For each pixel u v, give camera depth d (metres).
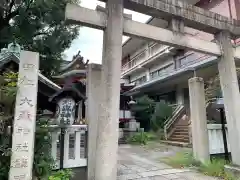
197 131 6.46
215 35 6.08
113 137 4.04
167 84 15.15
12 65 4.90
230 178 5.03
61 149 4.23
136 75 23.02
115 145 4.05
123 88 16.42
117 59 4.29
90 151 4.43
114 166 3.98
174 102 16.42
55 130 4.30
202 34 13.40
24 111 3.39
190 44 5.36
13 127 3.30
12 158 3.21
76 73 11.01
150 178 5.11
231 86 5.62
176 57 16.31
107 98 4.11
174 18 5.27
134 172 5.71
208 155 6.23
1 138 3.64
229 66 5.75
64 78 10.97
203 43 5.61
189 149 9.37
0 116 3.53
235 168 5.14
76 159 4.39
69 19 4.07
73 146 4.55
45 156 3.91
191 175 5.40
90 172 4.32
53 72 11.63
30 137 3.37
